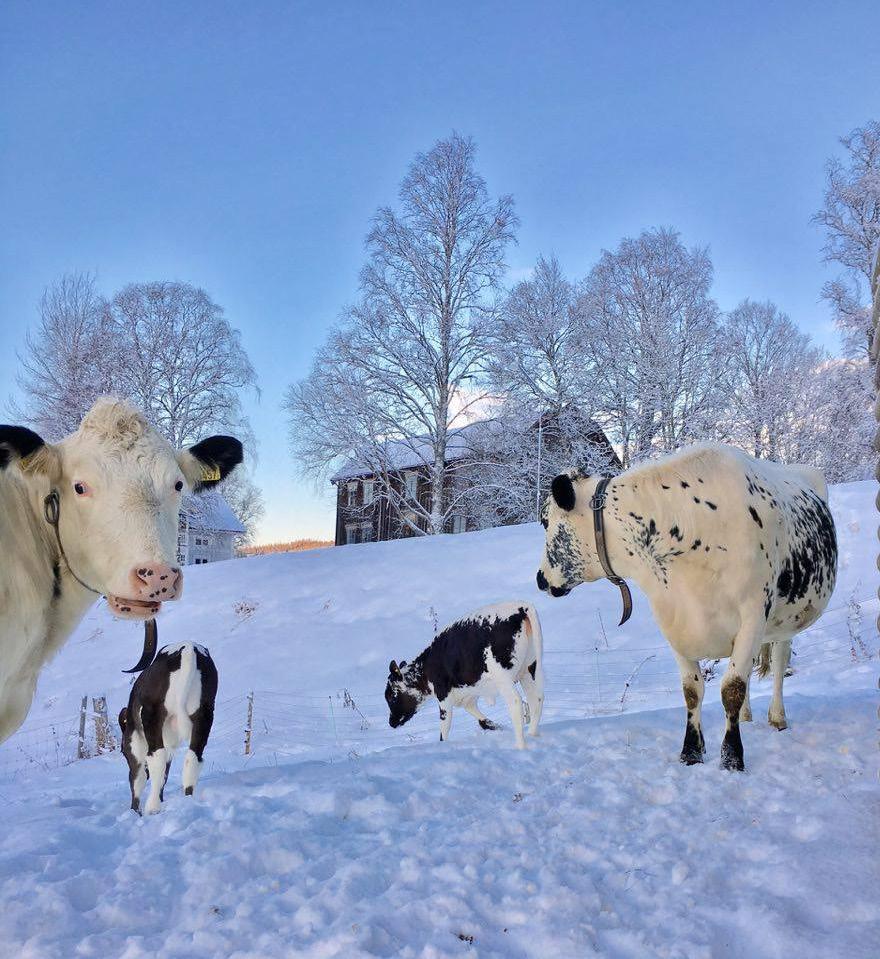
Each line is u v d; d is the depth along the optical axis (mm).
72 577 3703
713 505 5750
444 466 33688
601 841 3992
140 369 34531
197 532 38875
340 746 10836
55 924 3365
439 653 8297
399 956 2895
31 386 34156
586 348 32594
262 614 18609
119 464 3555
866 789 4371
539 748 6523
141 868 3959
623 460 31641
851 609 12656
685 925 3021
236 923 3215
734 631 5754
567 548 6500
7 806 7070
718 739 6422
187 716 6445
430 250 32969
